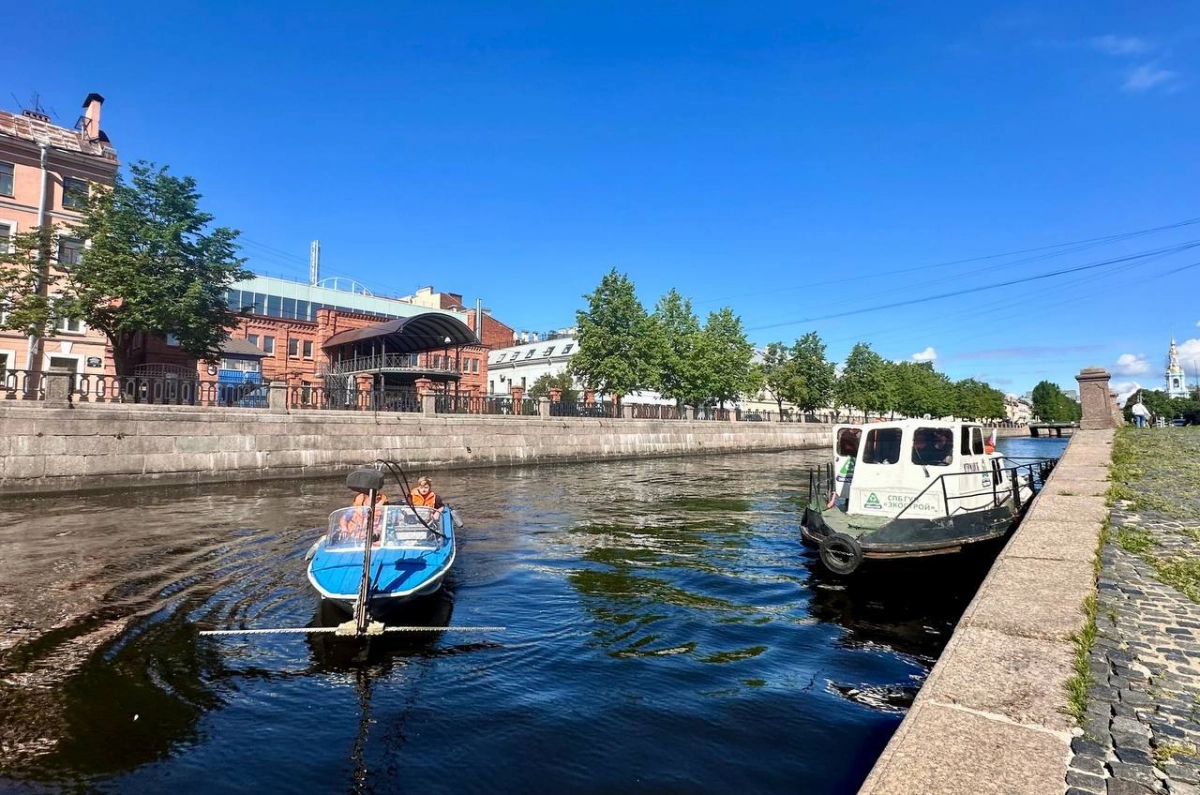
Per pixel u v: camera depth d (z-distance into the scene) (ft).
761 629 23.95
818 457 127.65
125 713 17.06
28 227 85.46
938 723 11.03
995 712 11.35
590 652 21.62
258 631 22.98
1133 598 17.34
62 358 88.94
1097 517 25.86
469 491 65.92
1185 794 9.00
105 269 74.43
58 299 74.54
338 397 83.56
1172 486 32.94
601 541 39.99
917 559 29.17
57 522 43.83
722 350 155.84
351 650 21.62
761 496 63.00
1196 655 13.78
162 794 13.64
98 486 61.05
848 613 25.93
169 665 20.13
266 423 72.74
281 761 14.93
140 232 76.38
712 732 16.14
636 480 78.74
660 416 133.39
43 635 22.40
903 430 33.12
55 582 28.63
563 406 113.19
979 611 15.97
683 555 36.11
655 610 26.17
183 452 66.54
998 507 31.71
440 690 18.65
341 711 17.35
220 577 29.89
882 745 15.49
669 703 17.74
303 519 45.62
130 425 63.36
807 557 35.76
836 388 203.72
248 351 116.26
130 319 74.79
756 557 35.70
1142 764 9.78
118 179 80.59
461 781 14.11
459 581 30.30
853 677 19.57
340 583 23.67
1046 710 11.38
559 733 16.12
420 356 150.30
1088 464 41.19
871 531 29.07
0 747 15.30
